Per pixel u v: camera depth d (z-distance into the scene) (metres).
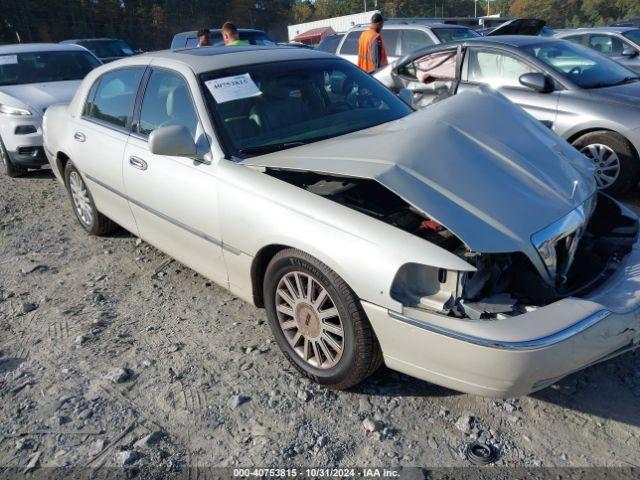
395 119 3.88
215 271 3.57
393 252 2.49
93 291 4.27
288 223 2.86
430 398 2.90
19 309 4.06
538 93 5.90
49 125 5.39
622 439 2.57
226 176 3.24
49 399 3.04
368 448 2.60
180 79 3.74
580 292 2.61
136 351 3.44
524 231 2.54
